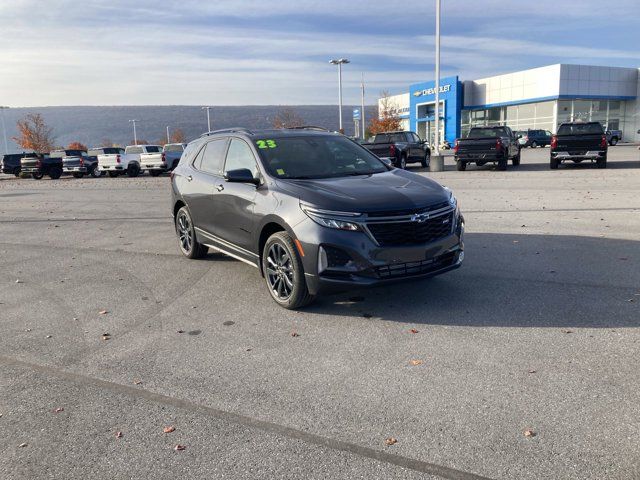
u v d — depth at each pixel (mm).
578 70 49875
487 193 14094
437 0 25031
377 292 5797
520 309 5102
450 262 5285
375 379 3826
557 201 12039
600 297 5344
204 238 7152
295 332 4805
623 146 44125
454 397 3518
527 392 3533
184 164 7758
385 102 72500
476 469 2770
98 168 35500
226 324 5109
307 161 6027
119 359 4391
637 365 3844
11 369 4266
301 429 3223
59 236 10562
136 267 7578
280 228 5516
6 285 6922
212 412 3473
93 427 3346
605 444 2932
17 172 39062
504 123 57688
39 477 2865
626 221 9328
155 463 2943
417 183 5523
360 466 2834
